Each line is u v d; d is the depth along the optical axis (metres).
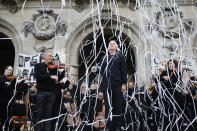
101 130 7.62
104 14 16.00
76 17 16.47
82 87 9.11
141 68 14.23
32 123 7.30
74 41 16.20
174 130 6.57
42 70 5.95
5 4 16.86
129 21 15.95
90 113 8.60
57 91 6.16
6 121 6.96
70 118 8.12
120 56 5.43
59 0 16.80
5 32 16.66
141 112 8.00
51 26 16.20
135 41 15.60
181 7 16.05
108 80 5.23
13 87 7.17
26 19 16.53
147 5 15.43
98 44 20.12
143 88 8.91
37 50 15.73
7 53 23.72
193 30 15.36
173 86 6.62
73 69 15.48
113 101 5.21
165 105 6.73
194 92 7.11
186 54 13.58
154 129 7.66
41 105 5.83
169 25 15.00
